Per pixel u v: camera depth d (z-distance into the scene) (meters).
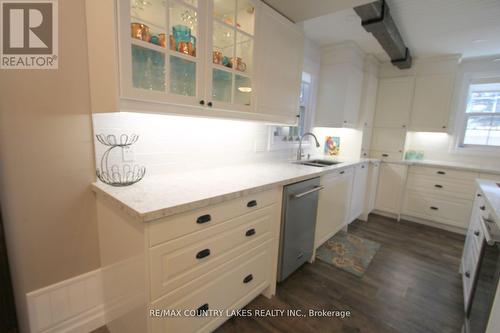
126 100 1.08
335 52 2.99
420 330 1.55
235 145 2.10
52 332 1.32
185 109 1.32
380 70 3.67
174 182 1.43
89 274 1.40
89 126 1.29
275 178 1.67
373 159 3.44
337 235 2.97
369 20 2.00
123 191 1.21
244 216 1.39
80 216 1.33
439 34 2.61
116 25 1.00
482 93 3.39
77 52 1.21
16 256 1.16
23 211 1.15
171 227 1.02
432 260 2.45
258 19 1.64
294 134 2.90
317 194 2.16
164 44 1.18
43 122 1.16
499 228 1.14
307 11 1.79
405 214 3.60
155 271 0.99
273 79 1.85
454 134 3.57
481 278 1.36
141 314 1.03
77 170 1.28
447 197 3.25
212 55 1.38
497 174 2.88
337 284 1.99
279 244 1.78
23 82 1.10
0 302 1.13
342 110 2.99
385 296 1.86
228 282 1.36
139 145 1.47
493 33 2.53
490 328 1.01
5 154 1.08
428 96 3.41
